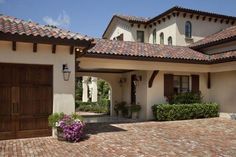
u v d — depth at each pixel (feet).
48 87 35.63
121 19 87.97
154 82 57.88
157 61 54.03
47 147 29.71
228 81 58.80
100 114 75.82
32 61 34.65
